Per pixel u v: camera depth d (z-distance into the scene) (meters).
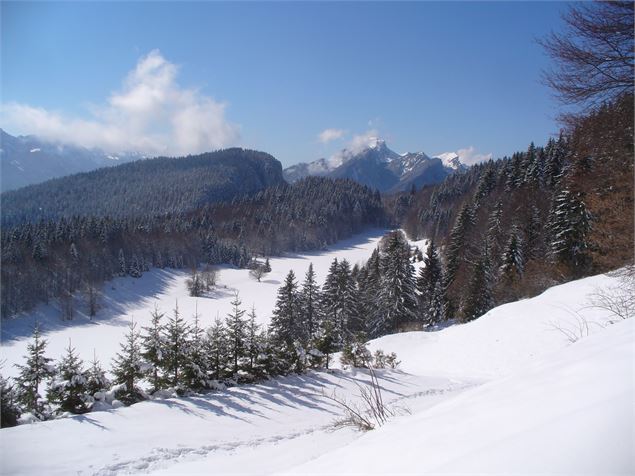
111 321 60.53
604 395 1.64
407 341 21.25
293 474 2.28
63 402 8.95
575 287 17.20
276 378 13.55
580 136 7.88
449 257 36.53
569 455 1.28
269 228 123.81
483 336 17.80
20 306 58.50
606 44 5.48
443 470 1.49
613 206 10.82
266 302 68.50
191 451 7.12
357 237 147.25
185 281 80.44
